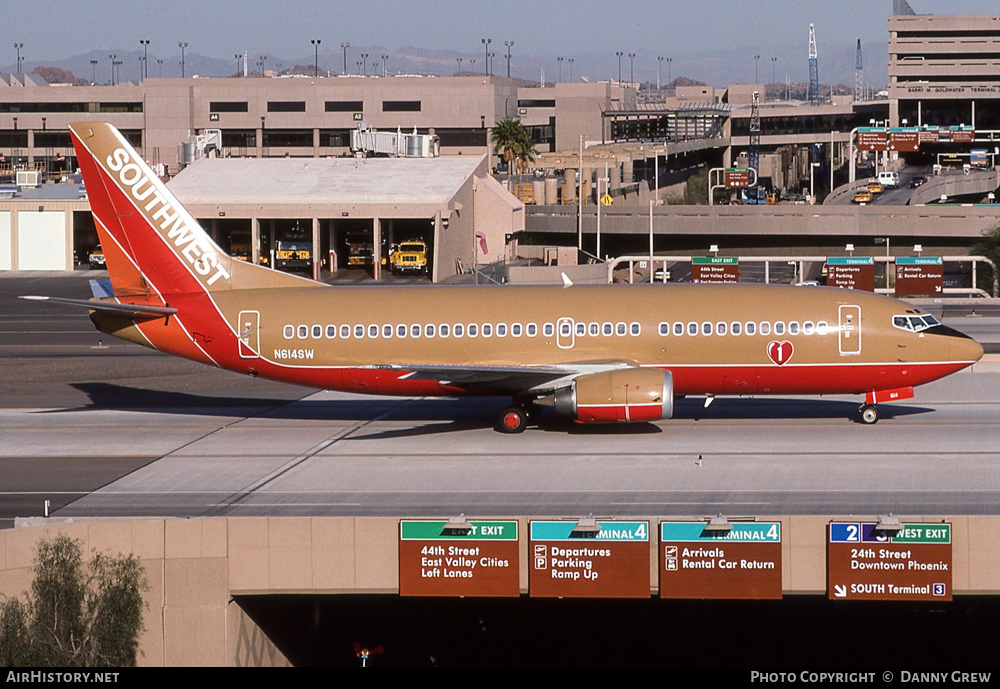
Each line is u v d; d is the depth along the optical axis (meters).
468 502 67.12
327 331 85.62
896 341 82.56
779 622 72.88
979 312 153.88
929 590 58.50
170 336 87.12
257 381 113.31
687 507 65.06
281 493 70.25
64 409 100.19
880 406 94.31
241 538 61.84
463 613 73.31
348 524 61.41
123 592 58.69
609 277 177.50
